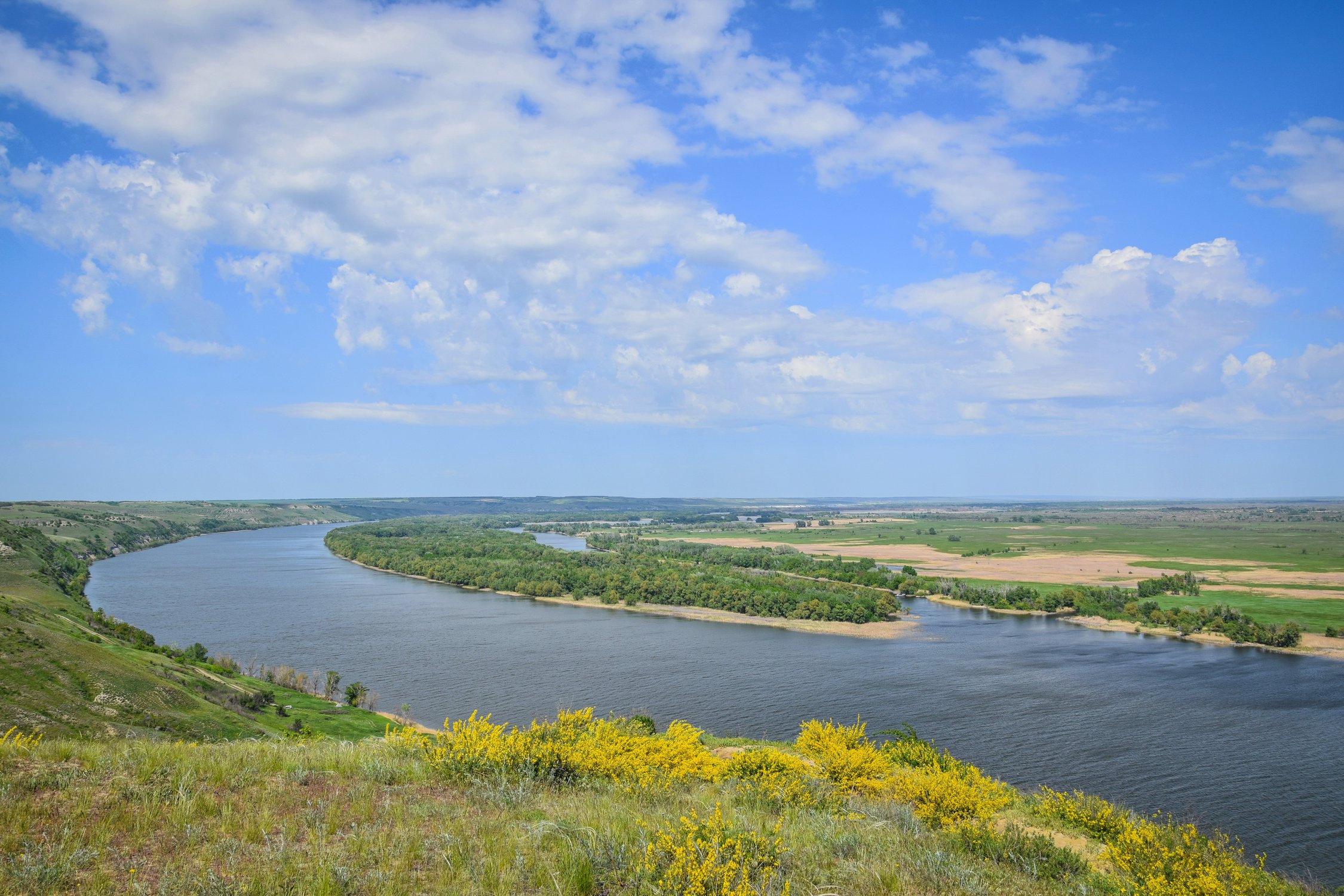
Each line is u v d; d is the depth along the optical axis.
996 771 52.31
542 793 13.47
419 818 11.09
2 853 8.72
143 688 51.34
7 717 39.88
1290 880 35.69
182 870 8.62
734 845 10.06
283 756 14.51
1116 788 49.31
